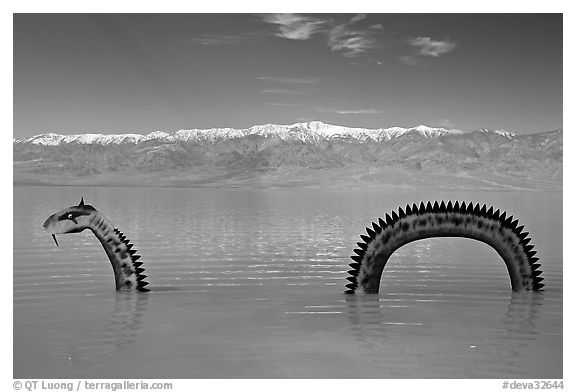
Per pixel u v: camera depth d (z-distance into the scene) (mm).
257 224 29234
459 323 10117
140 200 59375
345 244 20812
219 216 35156
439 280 13820
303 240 22000
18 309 10938
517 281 12648
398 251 18656
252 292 12523
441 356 8469
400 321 10266
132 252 12727
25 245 19484
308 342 9078
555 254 17703
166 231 25094
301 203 54438
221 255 17891
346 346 8875
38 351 8664
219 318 10391
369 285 12398
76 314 10602
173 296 12102
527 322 10219
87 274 14320
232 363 8234
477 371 7969
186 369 7996
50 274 14305
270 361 8328
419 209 12391
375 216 35812
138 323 10070
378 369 8039
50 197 64438
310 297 12055
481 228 12422
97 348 8812
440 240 21500
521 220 31562
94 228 12562
